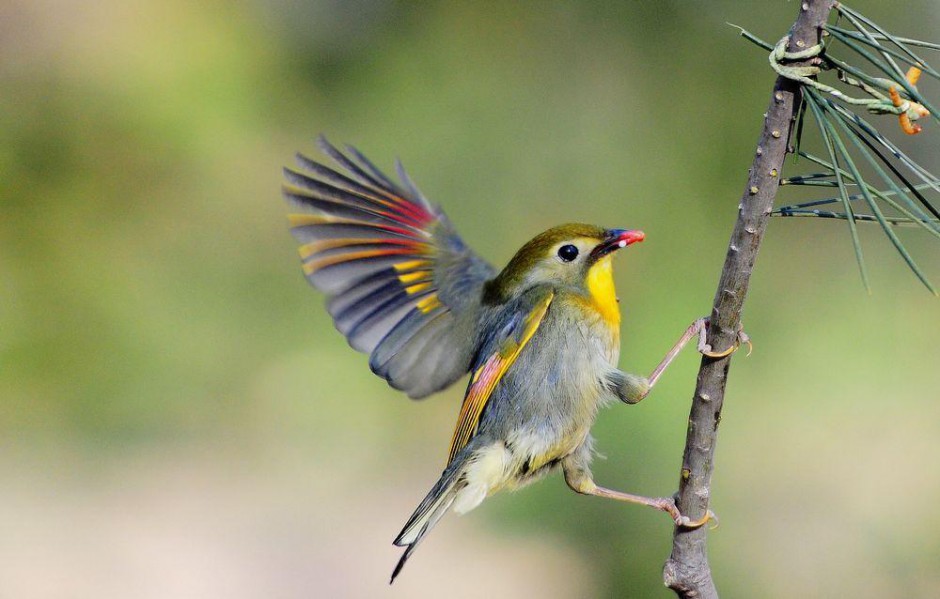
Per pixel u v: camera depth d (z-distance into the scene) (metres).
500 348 6.19
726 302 4.66
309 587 13.36
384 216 6.62
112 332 13.12
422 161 12.09
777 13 11.23
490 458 6.21
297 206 6.45
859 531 10.84
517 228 11.93
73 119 12.30
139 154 12.52
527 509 11.03
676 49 11.53
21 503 14.44
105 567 13.59
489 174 11.99
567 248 6.40
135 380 13.59
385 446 15.20
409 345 6.48
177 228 13.03
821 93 4.31
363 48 12.48
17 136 12.27
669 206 11.38
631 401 6.12
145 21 12.35
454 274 6.65
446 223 6.78
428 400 15.42
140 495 14.75
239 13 12.63
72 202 12.55
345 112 12.51
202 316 13.52
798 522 10.86
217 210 13.05
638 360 10.55
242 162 12.81
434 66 12.23
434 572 13.18
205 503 14.50
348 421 15.02
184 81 12.34
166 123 12.30
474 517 12.52
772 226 12.03
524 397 6.23
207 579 13.24
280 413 14.69
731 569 10.61
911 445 11.28
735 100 11.31
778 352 11.64
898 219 3.99
